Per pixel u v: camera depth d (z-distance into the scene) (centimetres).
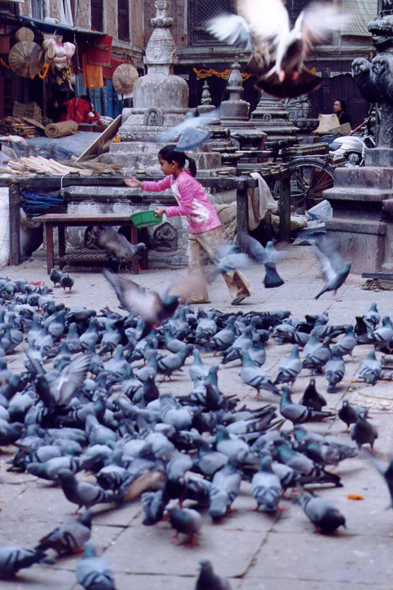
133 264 1431
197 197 1109
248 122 2078
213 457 510
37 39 2658
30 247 1627
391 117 1309
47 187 1560
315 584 425
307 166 2077
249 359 716
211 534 486
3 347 873
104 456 532
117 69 3136
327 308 1120
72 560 455
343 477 567
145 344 825
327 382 794
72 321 994
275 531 489
